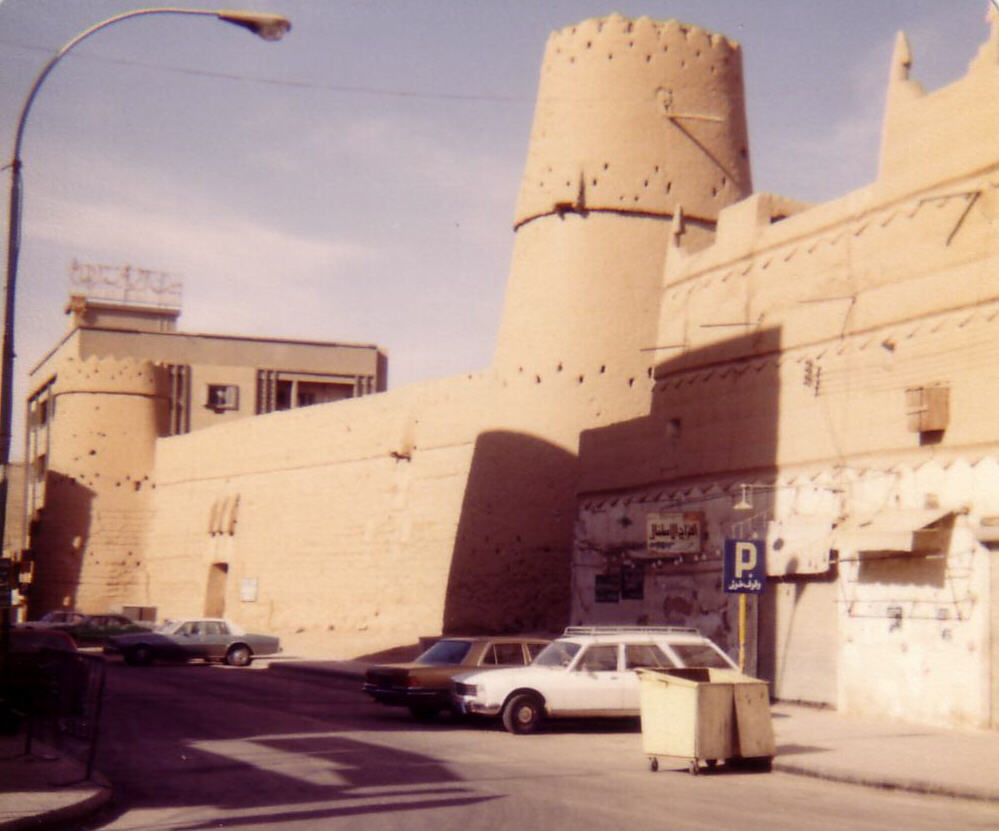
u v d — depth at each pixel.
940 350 22.16
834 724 21.64
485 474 40.47
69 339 72.94
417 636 43.78
